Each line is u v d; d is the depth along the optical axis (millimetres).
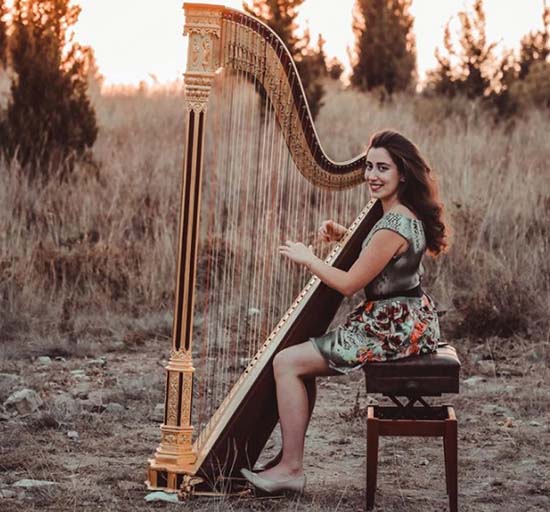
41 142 12539
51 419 6781
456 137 14500
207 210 11141
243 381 5539
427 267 10664
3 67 15469
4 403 7160
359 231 5688
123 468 5836
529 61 21375
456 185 11969
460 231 10953
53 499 5188
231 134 5613
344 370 5270
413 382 5227
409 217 5336
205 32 5066
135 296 10367
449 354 5379
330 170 5730
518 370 8562
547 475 5902
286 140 5484
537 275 10219
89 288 10289
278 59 5336
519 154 13898
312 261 5273
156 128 15383
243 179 7754
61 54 12797
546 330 9375
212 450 5270
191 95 5086
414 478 5871
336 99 18172
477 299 9719
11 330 9391
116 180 12383
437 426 5102
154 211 11578
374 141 5473
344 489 5605
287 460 5320
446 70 19297
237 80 5508
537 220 11211
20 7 12758
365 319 5328
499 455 6289
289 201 6293
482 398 7742
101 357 8977
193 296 5242
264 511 5086
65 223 11469
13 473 5719
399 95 20266
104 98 17078
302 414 5289
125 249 10977
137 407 7336
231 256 7809
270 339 5586
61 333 9500
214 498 5184
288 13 15891
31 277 10164
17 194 11703
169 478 5262
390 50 22172
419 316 5340
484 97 18594
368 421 5145
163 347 9375
